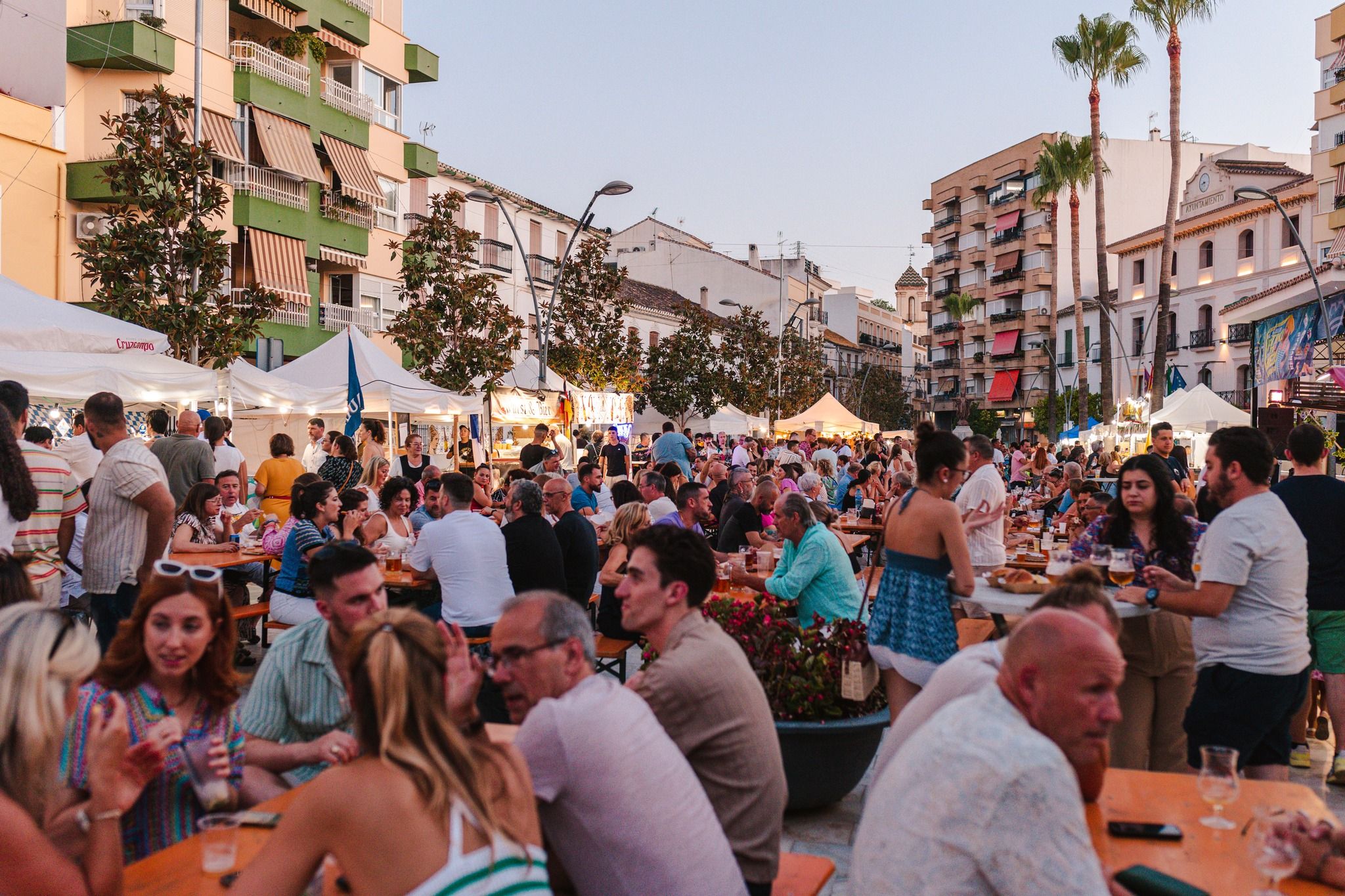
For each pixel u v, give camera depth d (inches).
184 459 409.4
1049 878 87.3
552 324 1320.1
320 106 1090.1
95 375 457.4
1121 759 199.9
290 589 303.6
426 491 389.7
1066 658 93.8
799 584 264.7
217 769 125.2
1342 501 236.4
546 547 296.5
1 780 96.7
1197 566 217.5
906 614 207.0
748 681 138.6
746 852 133.4
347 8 1128.2
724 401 1823.3
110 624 263.1
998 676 101.3
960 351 3371.1
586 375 1301.7
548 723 110.4
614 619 319.6
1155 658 199.2
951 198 3348.9
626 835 109.0
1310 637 240.7
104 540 260.5
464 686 116.1
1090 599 134.3
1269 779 186.5
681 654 136.9
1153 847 118.6
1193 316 1987.0
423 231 971.9
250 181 991.0
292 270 1042.7
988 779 89.4
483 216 1517.0
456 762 90.0
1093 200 2908.5
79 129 888.9
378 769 88.4
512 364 985.5
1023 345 3031.5
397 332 954.1
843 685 219.8
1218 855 116.6
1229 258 1882.4
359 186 1125.1
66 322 459.2
